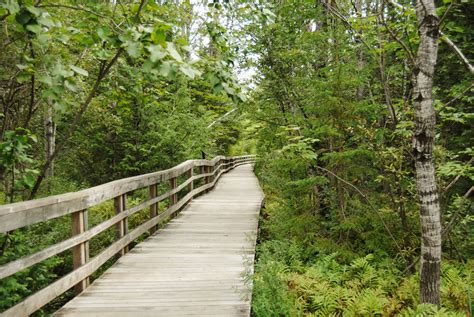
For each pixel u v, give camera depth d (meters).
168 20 4.10
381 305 4.42
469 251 6.48
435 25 3.81
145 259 5.23
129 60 5.70
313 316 4.43
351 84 6.32
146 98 5.46
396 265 5.92
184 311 3.55
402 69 6.13
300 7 8.04
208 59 3.38
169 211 7.57
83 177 11.72
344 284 5.48
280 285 4.23
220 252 5.59
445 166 5.12
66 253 6.05
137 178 5.73
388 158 6.00
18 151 3.70
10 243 4.00
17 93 5.45
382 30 5.75
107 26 2.96
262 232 8.50
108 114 9.48
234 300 3.81
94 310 3.56
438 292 4.07
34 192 4.65
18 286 3.72
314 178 6.49
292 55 8.49
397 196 6.37
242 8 4.14
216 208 9.42
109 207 8.81
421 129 3.93
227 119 14.90
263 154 10.94
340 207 6.74
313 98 6.57
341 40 6.44
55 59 3.62
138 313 3.50
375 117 6.57
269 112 10.16
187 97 11.70
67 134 4.61
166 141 11.17
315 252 6.80
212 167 14.20
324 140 7.28
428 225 4.02
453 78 7.68
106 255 4.58
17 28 3.44
